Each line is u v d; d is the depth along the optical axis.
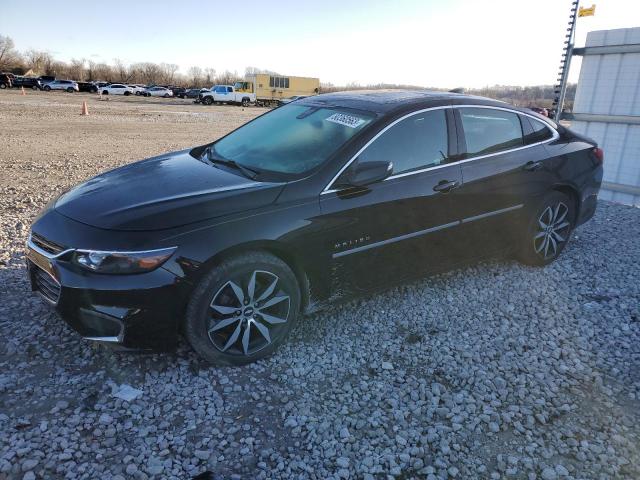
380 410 2.93
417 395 3.07
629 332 3.91
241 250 3.08
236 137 4.36
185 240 2.91
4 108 25.67
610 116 7.84
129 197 3.24
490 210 4.32
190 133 18.16
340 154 3.49
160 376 3.11
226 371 3.19
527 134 4.69
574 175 4.96
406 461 2.58
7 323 3.57
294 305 3.38
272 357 3.39
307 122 4.02
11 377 3.00
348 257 3.54
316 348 3.52
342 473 2.48
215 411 2.85
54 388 2.94
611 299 4.47
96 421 2.71
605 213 7.32
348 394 3.06
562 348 3.66
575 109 8.25
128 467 2.43
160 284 2.85
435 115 4.01
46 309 3.77
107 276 2.83
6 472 2.35
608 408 3.03
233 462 2.52
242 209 3.12
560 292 4.55
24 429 2.62
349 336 3.70
